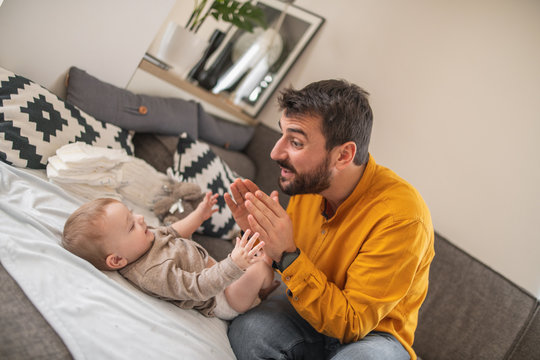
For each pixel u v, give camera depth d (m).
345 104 1.08
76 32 1.59
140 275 1.14
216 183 1.87
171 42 1.97
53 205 1.25
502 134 1.98
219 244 1.79
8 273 0.92
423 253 1.17
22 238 1.02
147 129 1.90
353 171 1.22
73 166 1.35
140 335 0.95
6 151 1.28
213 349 1.09
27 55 1.52
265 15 2.59
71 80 1.63
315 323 1.14
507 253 1.92
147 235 1.22
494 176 1.98
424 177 2.17
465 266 1.89
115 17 1.64
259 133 2.71
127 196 1.60
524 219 1.89
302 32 2.65
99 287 1.02
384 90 2.36
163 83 2.13
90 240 1.09
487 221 1.97
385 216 1.18
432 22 2.25
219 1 2.09
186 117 2.09
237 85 2.61
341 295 1.13
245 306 1.29
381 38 2.40
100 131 1.62
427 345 1.87
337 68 2.54
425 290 1.32
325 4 2.62
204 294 1.11
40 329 0.83
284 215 1.12
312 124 1.07
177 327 1.06
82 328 0.88
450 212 2.07
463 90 2.11
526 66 1.96
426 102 2.21
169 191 1.71
